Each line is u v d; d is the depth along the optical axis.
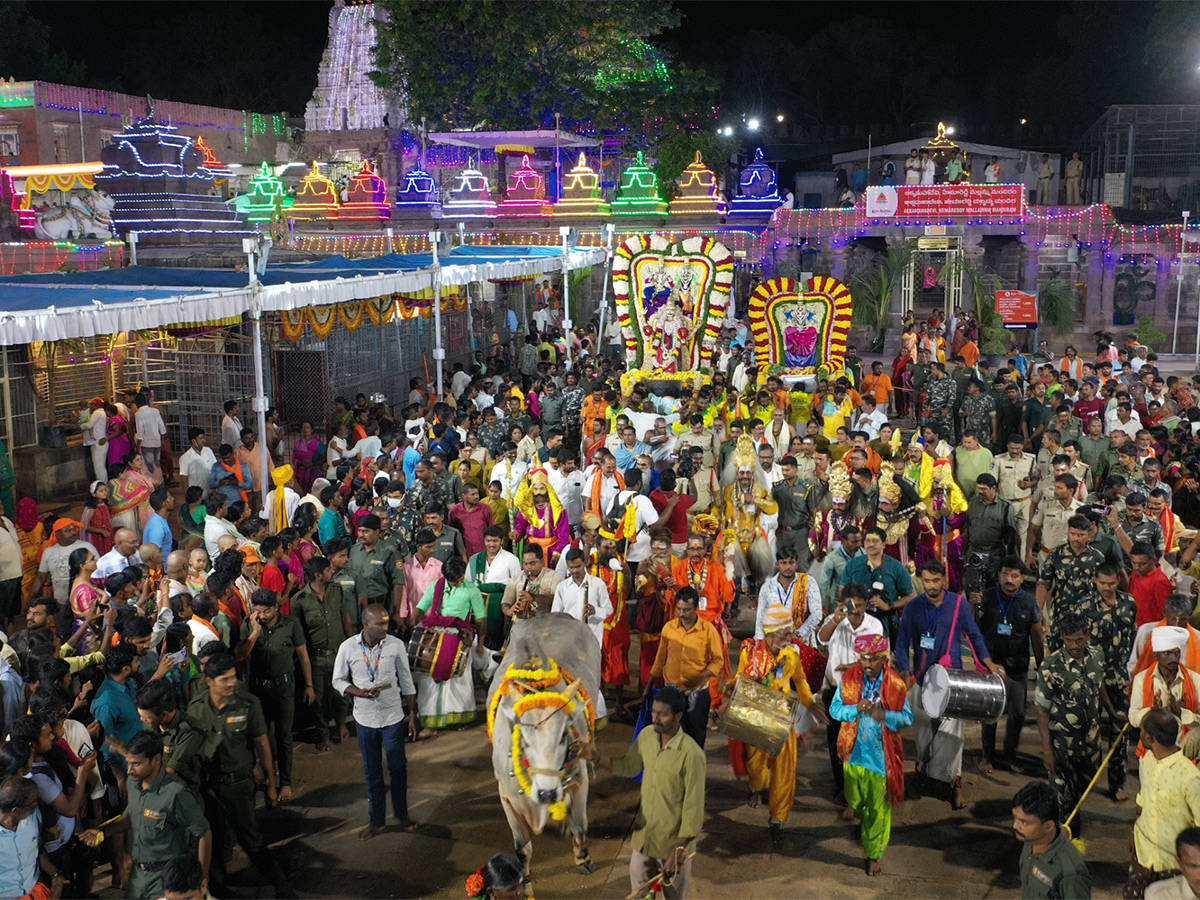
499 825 7.68
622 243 17.92
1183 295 31.48
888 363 28.98
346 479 12.02
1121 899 6.52
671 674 7.61
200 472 13.31
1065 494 10.05
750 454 11.50
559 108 36.62
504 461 12.15
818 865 7.05
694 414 13.37
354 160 43.78
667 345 17.95
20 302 10.87
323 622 8.90
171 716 6.38
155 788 5.75
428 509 9.81
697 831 5.82
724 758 8.73
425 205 31.27
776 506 11.03
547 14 34.84
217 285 13.65
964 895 6.66
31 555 11.89
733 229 30.89
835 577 8.96
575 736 6.45
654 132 39.09
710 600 8.45
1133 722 6.63
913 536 10.36
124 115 40.00
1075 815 6.88
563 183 32.03
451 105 36.94
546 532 10.89
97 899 6.85
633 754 6.11
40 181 23.25
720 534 10.90
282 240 30.64
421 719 8.94
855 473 9.94
